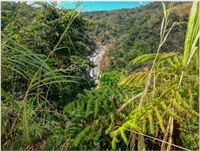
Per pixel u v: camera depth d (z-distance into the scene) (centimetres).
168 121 156
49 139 174
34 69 154
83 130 164
